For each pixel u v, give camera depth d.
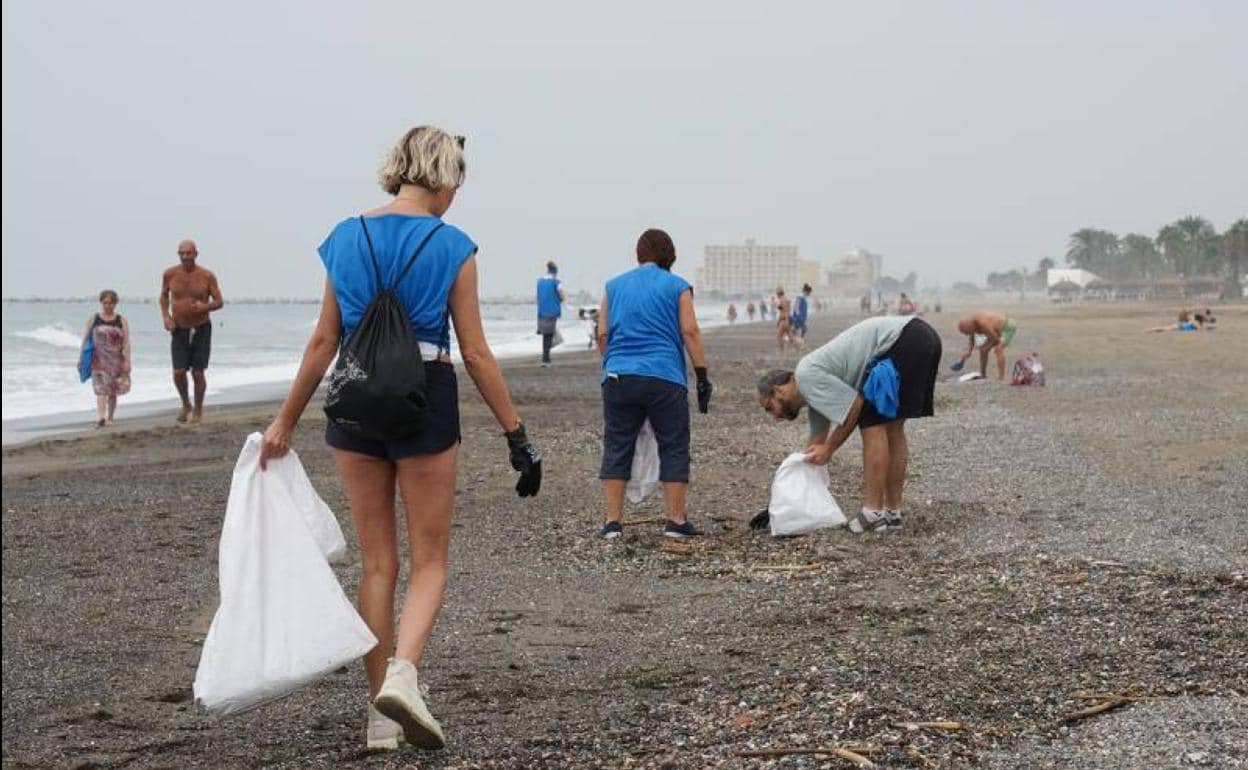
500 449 12.98
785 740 4.02
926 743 3.91
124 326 17.02
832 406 7.97
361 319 4.00
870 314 124.25
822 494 8.13
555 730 4.30
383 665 4.21
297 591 4.02
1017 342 40.41
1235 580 6.18
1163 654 4.90
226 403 21.47
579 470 11.40
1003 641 5.22
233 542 4.01
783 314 37.09
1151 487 9.39
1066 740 3.89
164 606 6.51
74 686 5.13
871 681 4.66
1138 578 6.34
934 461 11.17
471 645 5.59
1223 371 23.61
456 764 3.96
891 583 6.57
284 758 4.14
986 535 7.78
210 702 3.93
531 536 8.22
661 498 9.78
